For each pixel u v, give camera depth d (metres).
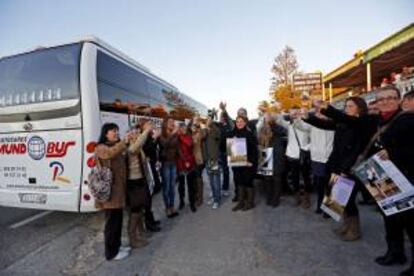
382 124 3.74
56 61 5.20
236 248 4.25
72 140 4.97
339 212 4.05
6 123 5.38
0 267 3.93
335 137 4.48
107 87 5.60
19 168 5.34
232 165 6.21
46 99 5.14
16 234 5.24
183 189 6.70
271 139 6.42
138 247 4.43
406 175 3.24
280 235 4.68
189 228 5.25
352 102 4.07
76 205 4.93
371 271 3.43
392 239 3.55
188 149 6.29
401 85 7.56
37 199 5.18
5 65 5.54
